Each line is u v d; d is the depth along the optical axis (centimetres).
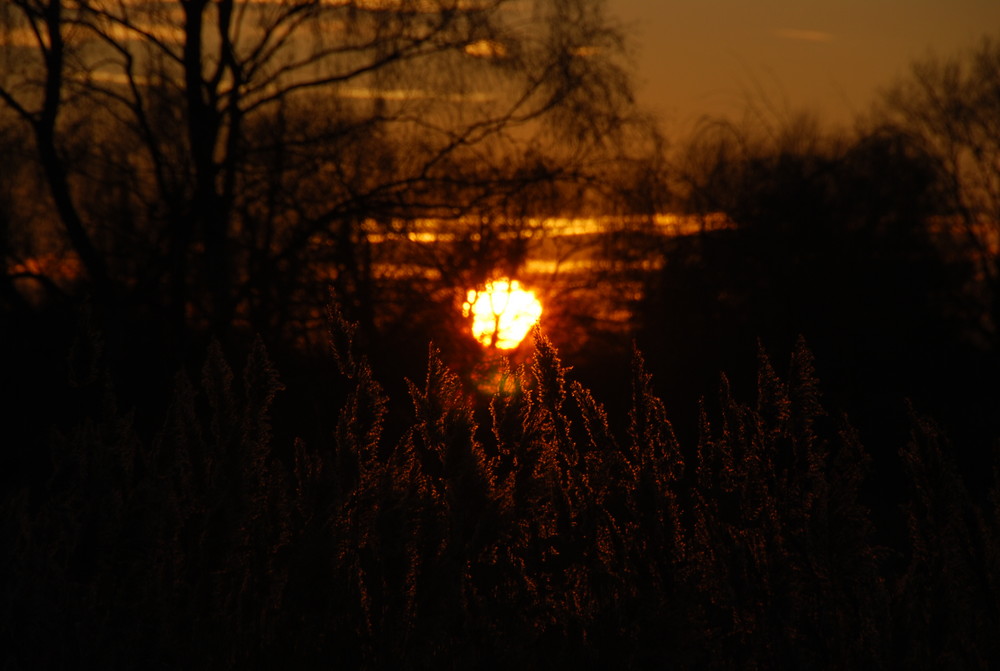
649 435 825
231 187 4941
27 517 742
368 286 4800
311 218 4941
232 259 5234
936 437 806
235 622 806
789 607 775
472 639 755
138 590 766
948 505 788
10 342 4338
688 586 754
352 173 5009
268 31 5116
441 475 787
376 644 752
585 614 786
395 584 762
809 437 794
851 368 5631
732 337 5512
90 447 806
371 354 4606
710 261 5741
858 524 776
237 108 5081
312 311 4694
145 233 5194
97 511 779
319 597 770
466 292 4694
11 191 5247
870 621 770
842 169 6488
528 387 812
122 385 4388
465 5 4953
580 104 4906
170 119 5119
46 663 702
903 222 6366
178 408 827
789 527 785
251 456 817
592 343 5494
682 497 816
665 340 5428
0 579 704
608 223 5341
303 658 752
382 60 4950
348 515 806
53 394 3941
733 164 6275
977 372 5703
